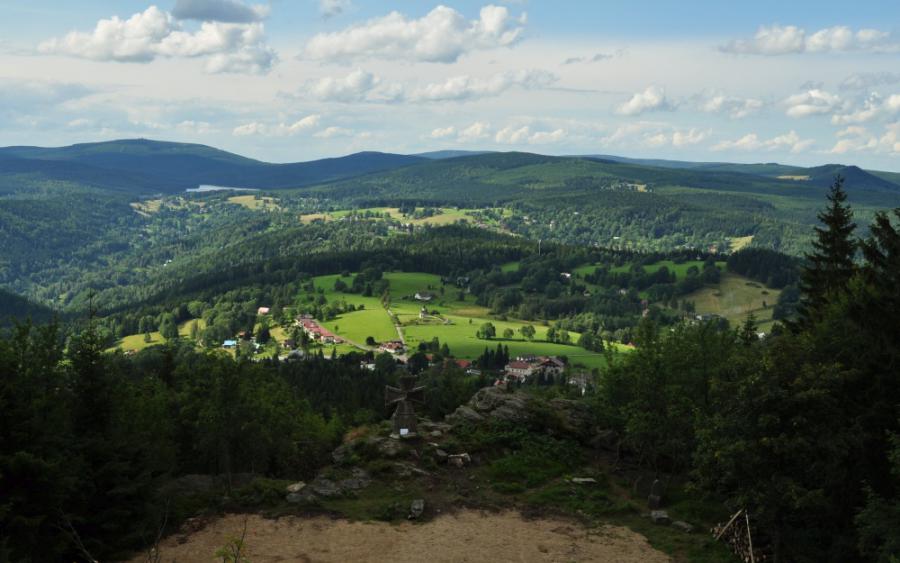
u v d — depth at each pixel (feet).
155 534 90.79
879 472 91.66
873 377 97.25
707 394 118.73
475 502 107.55
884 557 74.33
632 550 92.48
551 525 100.22
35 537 77.20
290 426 172.86
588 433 146.20
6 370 83.05
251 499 104.01
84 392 94.32
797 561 89.81
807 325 139.03
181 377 198.18
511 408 145.89
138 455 94.38
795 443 82.38
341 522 97.40
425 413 193.36
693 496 115.14
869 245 122.42
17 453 75.56
